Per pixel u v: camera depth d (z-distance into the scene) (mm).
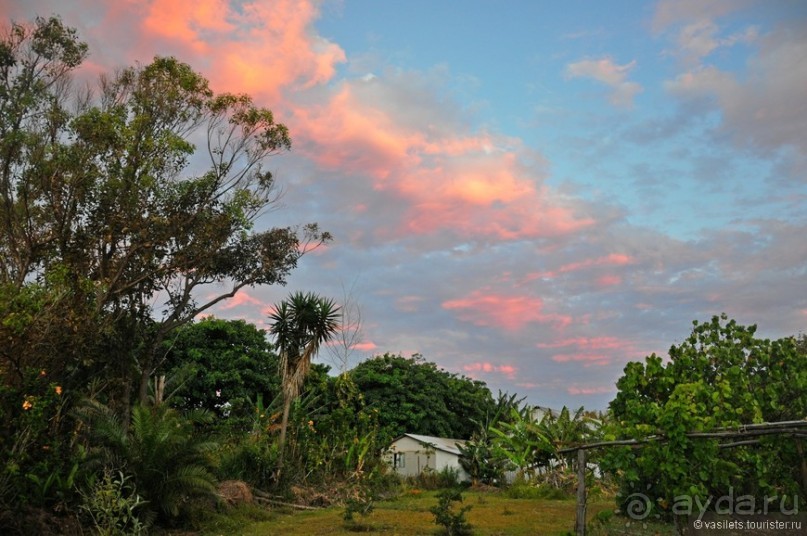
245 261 23234
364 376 45188
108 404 19906
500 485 34281
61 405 15352
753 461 9422
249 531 16219
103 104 21547
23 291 14883
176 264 21594
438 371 50531
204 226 21766
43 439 14305
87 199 20422
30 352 14789
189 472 15797
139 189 20688
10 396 13508
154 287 21859
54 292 16422
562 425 28453
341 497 23484
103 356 19406
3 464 12922
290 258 23969
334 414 27391
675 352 13438
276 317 23688
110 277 20859
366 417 29062
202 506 17266
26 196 19641
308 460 24625
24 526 12703
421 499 25766
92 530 13742
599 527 9898
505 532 15320
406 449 38750
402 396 44594
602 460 9680
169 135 20750
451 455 37031
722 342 13281
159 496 15469
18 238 20438
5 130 19562
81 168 20047
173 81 21266
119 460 15445
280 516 19312
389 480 28531
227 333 38781
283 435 22906
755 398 11508
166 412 18641
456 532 15203
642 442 9070
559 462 28266
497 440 32219
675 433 8805
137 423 16078
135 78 21750
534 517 18484
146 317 21844
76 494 14156
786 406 11781
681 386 9805
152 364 22438
